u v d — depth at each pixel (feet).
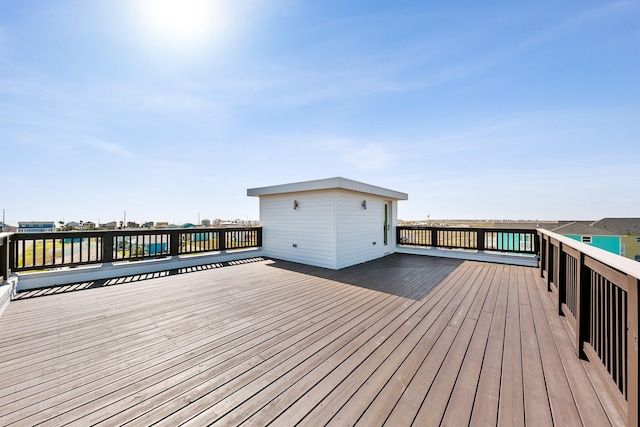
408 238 29.96
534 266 21.56
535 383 6.05
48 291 14.11
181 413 5.05
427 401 5.41
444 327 9.43
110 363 6.98
